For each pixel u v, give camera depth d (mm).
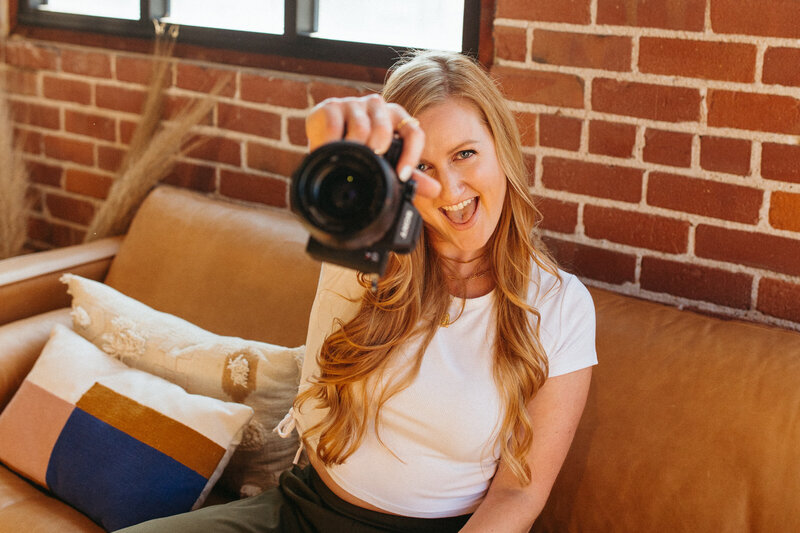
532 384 1271
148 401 1604
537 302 1323
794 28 1441
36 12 2607
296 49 2143
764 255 1559
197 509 1481
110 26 2449
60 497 1610
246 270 1908
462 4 1931
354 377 1287
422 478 1293
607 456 1400
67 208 2652
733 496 1303
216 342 1708
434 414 1265
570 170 1729
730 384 1363
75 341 1762
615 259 1720
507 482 1305
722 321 1475
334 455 1322
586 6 1633
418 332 1297
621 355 1464
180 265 2004
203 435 1561
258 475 1652
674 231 1642
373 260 903
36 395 1684
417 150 958
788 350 1374
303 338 1771
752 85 1503
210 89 2260
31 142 2676
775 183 1520
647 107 1614
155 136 2312
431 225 1274
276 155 2188
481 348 1290
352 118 943
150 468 1536
